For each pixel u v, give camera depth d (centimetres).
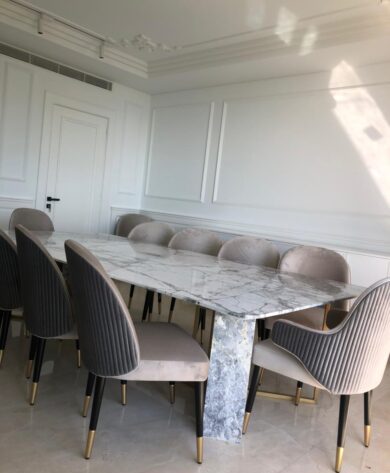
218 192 512
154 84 533
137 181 596
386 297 167
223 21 367
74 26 416
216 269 263
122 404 225
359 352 173
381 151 386
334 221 416
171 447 191
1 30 404
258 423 221
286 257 294
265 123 468
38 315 205
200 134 532
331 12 328
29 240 196
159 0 342
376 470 190
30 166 481
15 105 459
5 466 166
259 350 203
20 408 209
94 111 530
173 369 178
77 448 183
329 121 419
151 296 339
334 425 227
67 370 259
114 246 313
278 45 384
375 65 386
